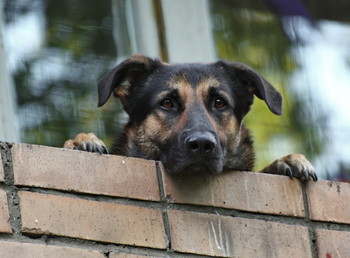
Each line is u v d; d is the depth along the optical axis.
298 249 7.87
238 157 10.09
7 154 6.98
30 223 6.84
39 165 7.05
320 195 8.17
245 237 7.71
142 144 9.90
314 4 14.14
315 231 8.01
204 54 12.87
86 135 9.11
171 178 7.66
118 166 7.41
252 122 13.20
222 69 10.11
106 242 7.11
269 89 9.56
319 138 13.56
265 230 7.81
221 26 13.34
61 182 7.09
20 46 11.71
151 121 9.80
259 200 7.93
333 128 13.72
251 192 7.93
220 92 9.77
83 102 11.91
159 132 9.69
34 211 6.89
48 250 6.82
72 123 11.73
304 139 13.46
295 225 7.96
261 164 13.05
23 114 11.41
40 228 6.86
